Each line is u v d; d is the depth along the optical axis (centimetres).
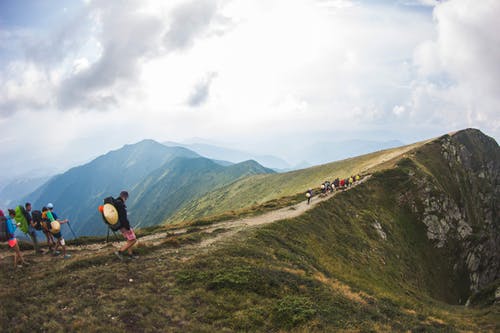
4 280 1394
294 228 3431
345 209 5238
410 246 5922
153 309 1209
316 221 4062
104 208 1662
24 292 1245
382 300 2220
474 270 6975
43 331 988
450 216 7131
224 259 1903
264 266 1906
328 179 11819
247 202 16112
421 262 5791
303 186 13175
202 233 2723
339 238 4072
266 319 1313
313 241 3388
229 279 1570
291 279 1809
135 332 1052
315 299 1625
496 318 2617
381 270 3959
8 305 1113
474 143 12706
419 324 1834
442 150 10294
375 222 5391
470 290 6594
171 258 1861
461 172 10331
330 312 1496
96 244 2523
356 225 4903
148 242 2336
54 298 1210
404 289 3769
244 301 1426
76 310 1134
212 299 1377
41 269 1578
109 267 1575
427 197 7025
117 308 1184
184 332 1092
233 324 1205
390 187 7025
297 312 1378
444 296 5609
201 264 1766
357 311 1641
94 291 1300
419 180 7238
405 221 6475
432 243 6525
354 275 3042
